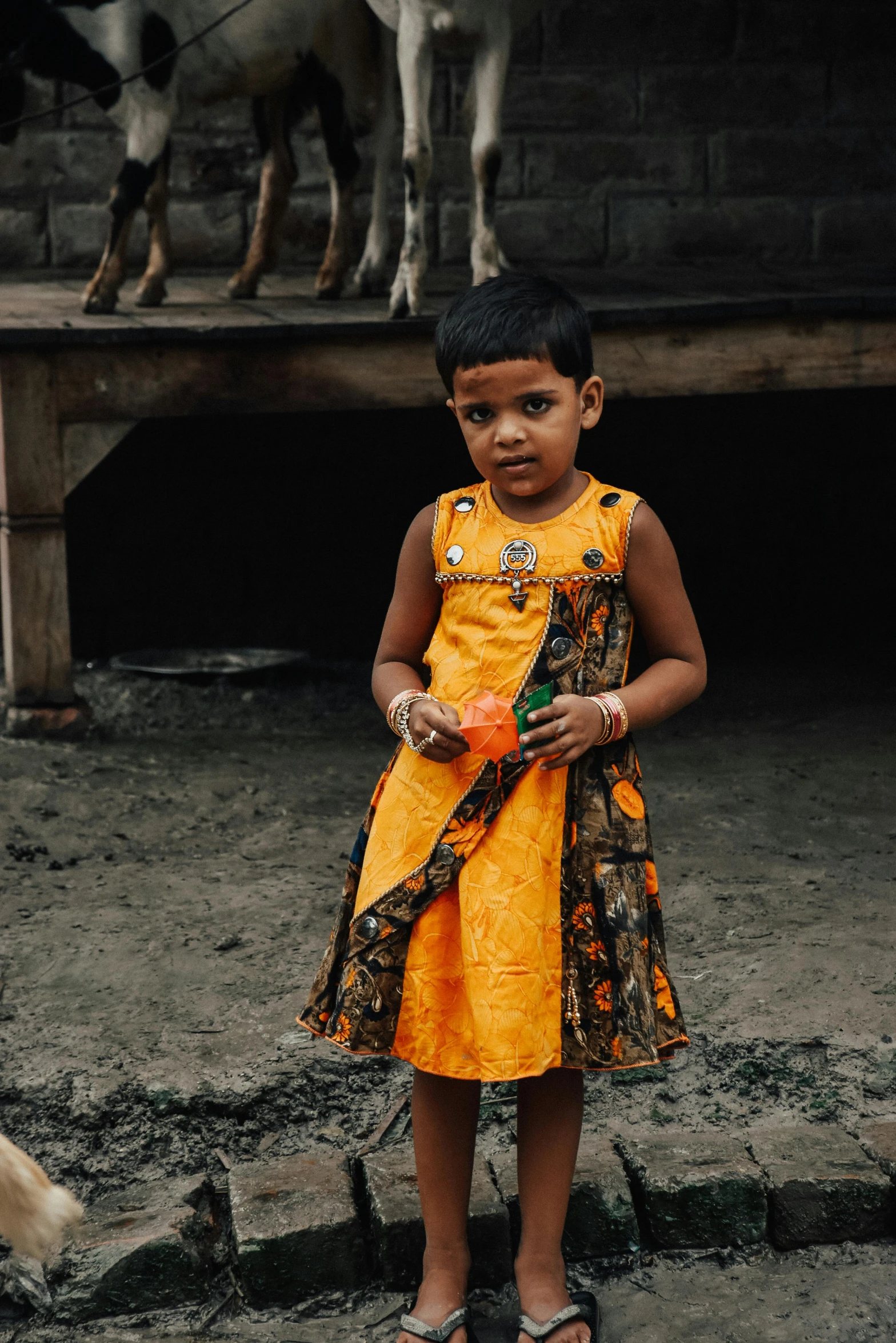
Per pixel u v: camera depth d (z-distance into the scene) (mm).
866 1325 2188
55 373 4773
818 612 7457
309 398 5004
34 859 3893
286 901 3531
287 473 6973
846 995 2906
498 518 2086
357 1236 2314
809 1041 2740
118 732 5301
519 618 2037
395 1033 2049
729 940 3219
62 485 4887
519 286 1995
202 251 7172
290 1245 2279
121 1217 2354
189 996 2986
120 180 5266
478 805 2000
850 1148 2465
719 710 5645
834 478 7398
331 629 7129
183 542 6922
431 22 4984
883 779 4555
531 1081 2090
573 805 2035
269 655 6664
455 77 7230
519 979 1952
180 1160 2533
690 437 7301
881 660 6457
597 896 2020
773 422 7328
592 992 2021
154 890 3637
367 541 7109
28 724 4988
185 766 4863
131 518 6840
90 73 5188
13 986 3057
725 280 6449
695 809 4277
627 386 5152
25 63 5191
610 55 7289
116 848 4004
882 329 5305
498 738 1926
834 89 7516
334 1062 2703
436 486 7133
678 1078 2691
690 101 7406
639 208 7473
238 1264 2285
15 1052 2768
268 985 3031
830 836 3988
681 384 5195
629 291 5879
